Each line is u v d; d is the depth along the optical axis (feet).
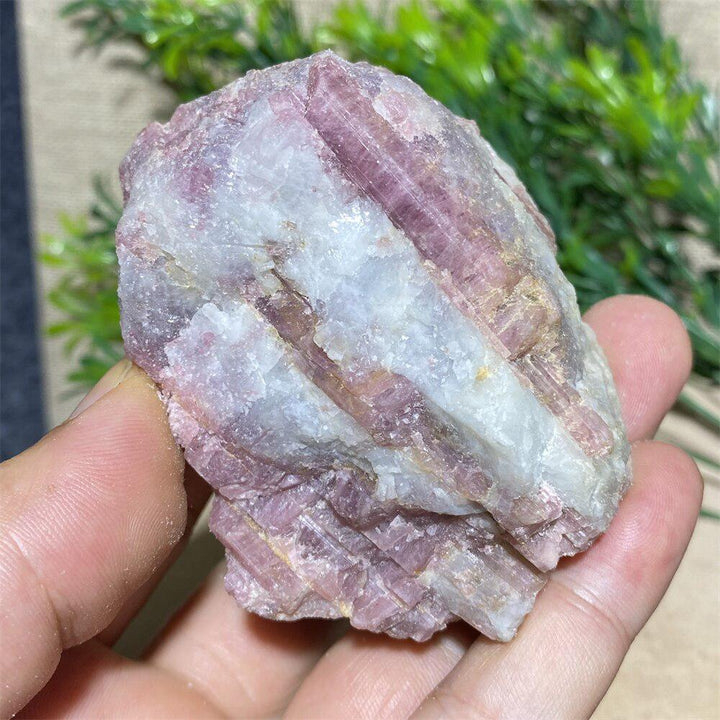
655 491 0.44
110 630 0.51
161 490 0.39
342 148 0.34
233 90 0.37
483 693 0.42
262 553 0.39
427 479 0.37
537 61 0.59
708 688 0.65
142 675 0.47
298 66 0.36
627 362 0.49
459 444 0.36
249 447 0.38
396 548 0.39
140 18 0.63
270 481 0.39
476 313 0.36
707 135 0.58
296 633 0.51
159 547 0.41
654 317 0.50
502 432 0.35
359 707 0.46
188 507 0.50
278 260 0.35
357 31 0.57
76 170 0.76
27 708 0.42
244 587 0.39
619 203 0.59
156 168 0.36
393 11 0.70
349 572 0.39
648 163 0.56
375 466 0.37
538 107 0.58
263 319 0.37
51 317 0.78
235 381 0.37
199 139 0.36
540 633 0.43
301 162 0.34
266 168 0.35
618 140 0.56
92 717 0.45
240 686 0.50
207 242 0.36
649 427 0.49
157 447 0.39
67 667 0.45
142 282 0.37
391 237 0.35
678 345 0.49
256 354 0.37
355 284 0.35
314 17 0.71
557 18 0.66
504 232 0.37
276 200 0.35
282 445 0.37
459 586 0.39
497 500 0.36
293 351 0.36
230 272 0.36
